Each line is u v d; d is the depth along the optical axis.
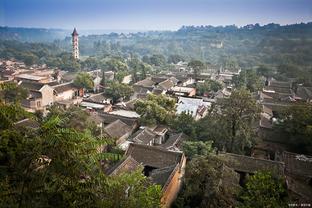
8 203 7.00
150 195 12.84
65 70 102.88
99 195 9.33
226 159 23.20
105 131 34.00
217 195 19.34
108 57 124.50
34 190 7.56
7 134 8.15
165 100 43.19
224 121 30.08
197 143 28.41
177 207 21.73
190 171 20.84
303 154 32.06
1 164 7.97
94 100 53.94
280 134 35.34
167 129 38.94
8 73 78.12
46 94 53.25
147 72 91.19
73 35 114.19
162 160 26.47
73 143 8.47
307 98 60.41
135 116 44.00
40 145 8.14
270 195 16.09
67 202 7.79
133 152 27.61
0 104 9.70
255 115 30.53
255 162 26.38
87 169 8.66
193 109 46.09
